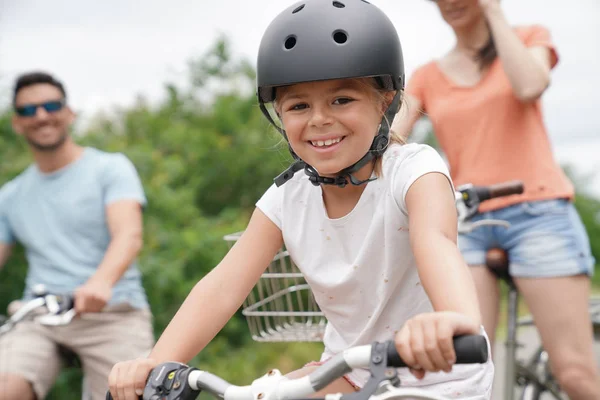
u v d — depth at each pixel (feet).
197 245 21.27
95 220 15.42
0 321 13.96
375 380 6.32
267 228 9.21
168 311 20.76
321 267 9.02
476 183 13.50
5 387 14.19
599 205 40.96
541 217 13.14
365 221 8.68
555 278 13.03
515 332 13.73
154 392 7.20
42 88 15.40
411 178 8.19
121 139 24.77
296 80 7.88
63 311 13.71
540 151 13.42
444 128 13.92
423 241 7.66
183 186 24.43
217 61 29.55
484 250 13.48
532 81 13.08
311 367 9.15
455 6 13.60
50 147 15.46
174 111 28.63
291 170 8.52
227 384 6.93
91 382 14.97
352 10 8.07
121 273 14.64
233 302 8.85
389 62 8.18
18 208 15.80
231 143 27.27
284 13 8.25
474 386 8.44
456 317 6.28
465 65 13.89
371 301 8.87
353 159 8.18
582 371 12.99
